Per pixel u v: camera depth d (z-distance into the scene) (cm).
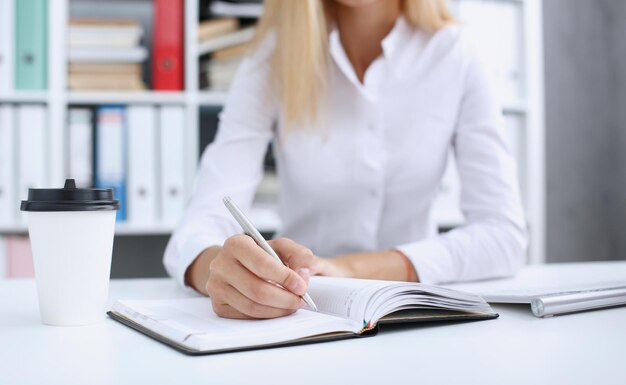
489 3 231
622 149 288
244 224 65
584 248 289
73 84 207
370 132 124
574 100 290
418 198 129
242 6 217
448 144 127
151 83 232
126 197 206
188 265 90
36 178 201
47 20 204
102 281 67
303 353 53
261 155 126
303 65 119
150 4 248
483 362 49
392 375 45
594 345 55
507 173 115
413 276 95
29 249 201
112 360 50
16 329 64
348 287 65
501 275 104
